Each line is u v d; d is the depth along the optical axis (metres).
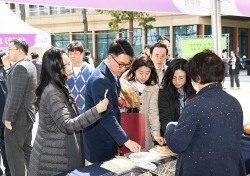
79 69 3.44
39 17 25.88
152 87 2.42
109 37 23.61
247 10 3.38
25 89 2.91
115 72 2.06
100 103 1.79
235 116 1.45
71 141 1.88
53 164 1.87
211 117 1.39
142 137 2.21
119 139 1.98
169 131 1.47
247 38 25.02
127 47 2.00
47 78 1.87
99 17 23.58
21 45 2.94
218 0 2.96
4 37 5.37
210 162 1.40
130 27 18.08
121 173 1.80
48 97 1.82
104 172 1.81
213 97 1.44
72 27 24.72
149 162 1.91
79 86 3.39
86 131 2.17
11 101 2.84
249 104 7.71
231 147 1.43
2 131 3.29
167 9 2.65
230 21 23.25
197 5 2.95
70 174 1.78
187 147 1.44
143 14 17.73
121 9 2.32
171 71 2.33
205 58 1.46
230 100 1.47
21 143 3.04
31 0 1.90
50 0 1.97
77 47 3.39
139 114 2.18
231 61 10.99
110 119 1.99
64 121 1.78
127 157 2.04
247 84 12.49
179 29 20.91
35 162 1.91
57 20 25.22
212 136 1.39
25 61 2.95
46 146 1.88
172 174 1.80
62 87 1.86
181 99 2.40
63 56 1.91
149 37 22.02
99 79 1.98
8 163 3.10
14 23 5.75
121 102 2.29
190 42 7.88
